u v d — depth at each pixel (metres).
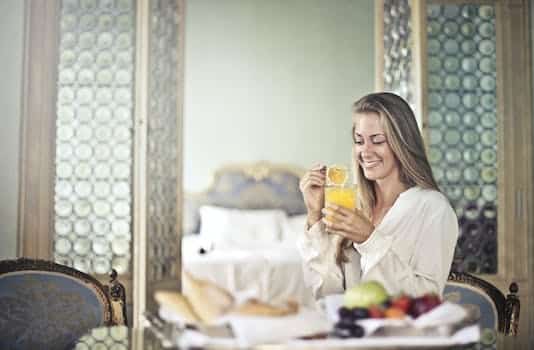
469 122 3.75
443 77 3.74
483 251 3.75
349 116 6.21
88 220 3.77
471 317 1.43
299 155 6.23
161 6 3.80
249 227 5.85
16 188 3.65
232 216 5.91
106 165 3.78
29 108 3.67
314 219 2.11
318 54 6.20
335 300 1.57
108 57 3.79
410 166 2.02
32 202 3.66
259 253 5.19
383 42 4.01
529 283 3.73
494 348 1.62
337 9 6.20
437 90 3.73
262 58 6.21
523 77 3.76
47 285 2.34
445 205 1.95
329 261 2.06
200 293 1.39
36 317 2.31
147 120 3.62
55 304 2.33
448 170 3.74
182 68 4.02
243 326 1.31
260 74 6.21
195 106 6.20
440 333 1.35
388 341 1.33
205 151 6.20
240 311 1.35
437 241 1.90
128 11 3.79
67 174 3.77
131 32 3.79
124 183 3.78
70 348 1.60
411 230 1.92
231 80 6.21
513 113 3.76
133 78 3.78
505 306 2.20
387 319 1.37
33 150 3.67
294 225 5.96
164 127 3.84
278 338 1.31
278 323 1.33
